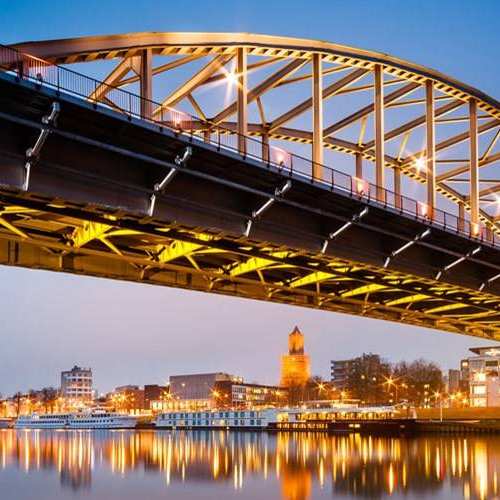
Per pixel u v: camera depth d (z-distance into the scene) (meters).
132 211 37.12
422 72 61.88
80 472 84.81
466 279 62.44
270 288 58.44
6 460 101.38
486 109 71.06
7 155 32.38
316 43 52.03
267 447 120.56
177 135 36.12
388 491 63.47
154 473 82.19
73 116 33.03
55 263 46.00
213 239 44.31
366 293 63.59
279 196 42.66
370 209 48.41
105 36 39.50
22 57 32.50
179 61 46.06
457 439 135.38
